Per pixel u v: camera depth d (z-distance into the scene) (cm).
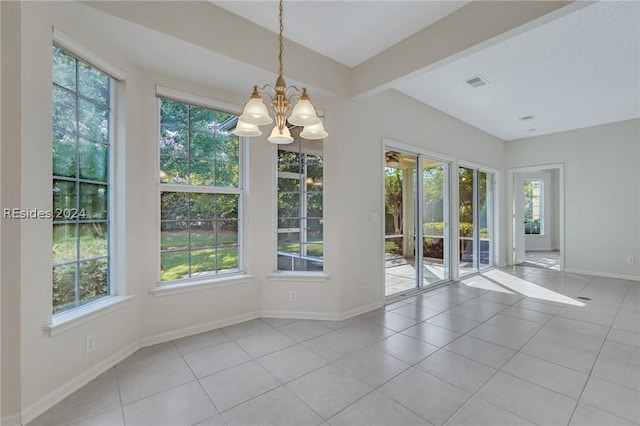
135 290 254
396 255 418
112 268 245
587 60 311
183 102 286
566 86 376
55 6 182
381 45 291
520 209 672
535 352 249
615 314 341
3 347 162
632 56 302
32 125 175
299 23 257
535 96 409
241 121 179
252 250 327
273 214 337
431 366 226
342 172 331
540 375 213
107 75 237
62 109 205
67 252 210
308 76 293
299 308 331
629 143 516
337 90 321
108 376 213
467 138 532
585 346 260
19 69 168
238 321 315
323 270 334
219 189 312
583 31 260
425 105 438
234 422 167
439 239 486
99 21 197
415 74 280
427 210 460
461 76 350
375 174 367
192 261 296
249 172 324
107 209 244
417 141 424
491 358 239
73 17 193
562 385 201
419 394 191
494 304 381
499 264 634
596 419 167
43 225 182
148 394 192
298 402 183
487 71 337
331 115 329
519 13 212
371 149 362
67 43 197
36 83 177
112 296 242
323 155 334
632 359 236
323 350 253
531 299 403
